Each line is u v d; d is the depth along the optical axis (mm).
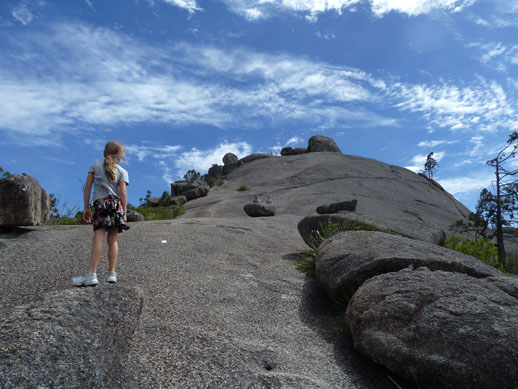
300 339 3523
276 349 3156
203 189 38688
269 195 32406
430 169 59625
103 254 5648
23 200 7203
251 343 3164
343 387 2805
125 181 4055
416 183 40656
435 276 3703
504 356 2648
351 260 4590
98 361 2164
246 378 2627
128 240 6629
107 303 2617
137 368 2562
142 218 15141
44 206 8805
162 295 3986
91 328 2346
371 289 3699
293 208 26078
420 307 3230
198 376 2584
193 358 2775
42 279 4473
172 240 6938
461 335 2852
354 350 3406
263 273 5352
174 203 35094
